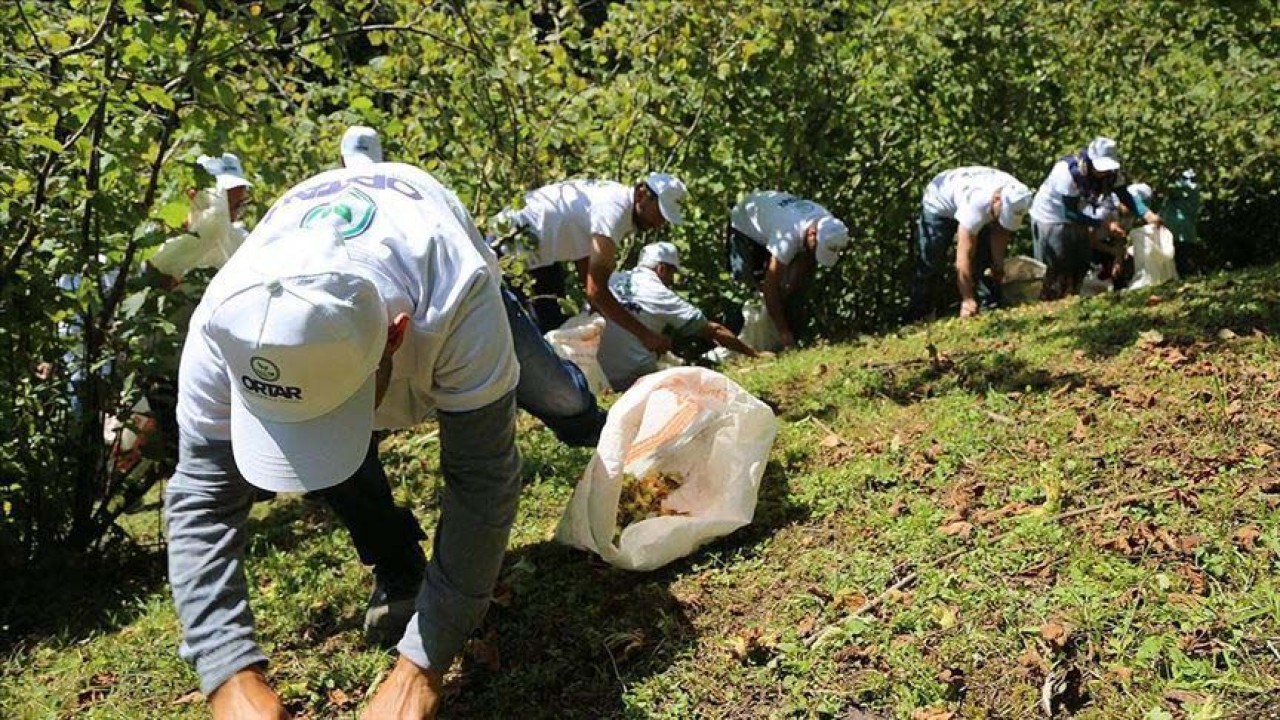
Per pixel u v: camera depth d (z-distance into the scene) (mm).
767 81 7879
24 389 4254
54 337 4312
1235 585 2859
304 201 2438
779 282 7523
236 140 4434
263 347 2025
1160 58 9852
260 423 2152
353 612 3586
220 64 4258
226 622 2365
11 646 3807
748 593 3268
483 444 2414
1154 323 5352
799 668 2857
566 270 6648
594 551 3451
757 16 7102
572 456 4566
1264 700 2471
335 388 2092
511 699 2963
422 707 2455
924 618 2953
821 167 8148
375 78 6148
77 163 4086
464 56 6199
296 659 3318
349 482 3141
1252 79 9867
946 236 8250
